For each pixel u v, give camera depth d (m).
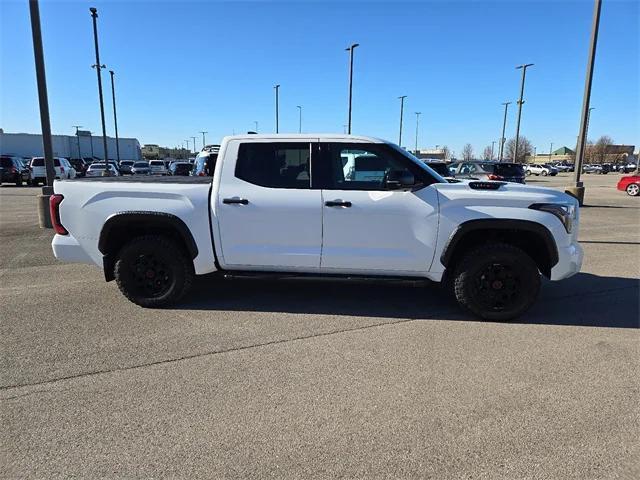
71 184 5.10
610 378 3.64
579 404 3.25
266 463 2.62
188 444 2.78
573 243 4.91
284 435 2.88
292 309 5.18
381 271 4.93
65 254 5.16
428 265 4.85
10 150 55.88
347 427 2.97
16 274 6.64
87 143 66.56
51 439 2.82
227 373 3.67
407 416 3.10
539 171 66.25
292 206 4.84
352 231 4.84
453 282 5.00
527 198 4.71
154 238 5.04
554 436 2.88
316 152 4.91
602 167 85.56
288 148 4.93
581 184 15.63
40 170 28.27
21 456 2.66
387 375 3.66
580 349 4.18
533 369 3.79
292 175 4.93
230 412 3.12
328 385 3.50
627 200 21.73
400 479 2.50
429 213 4.75
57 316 4.89
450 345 4.25
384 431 2.93
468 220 4.71
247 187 4.92
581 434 2.90
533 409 3.19
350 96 32.72
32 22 10.18
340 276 4.98
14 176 28.28
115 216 4.96
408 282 4.88
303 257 4.93
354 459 2.66
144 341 4.27
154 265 5.11
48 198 10.65
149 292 5.16
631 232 11.29
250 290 5.87
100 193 5.02
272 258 4.96
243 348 4.14
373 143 4.89
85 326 4.62
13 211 14.69
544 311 5.21
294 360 3.91
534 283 4.76
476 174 16.98
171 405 3.20
